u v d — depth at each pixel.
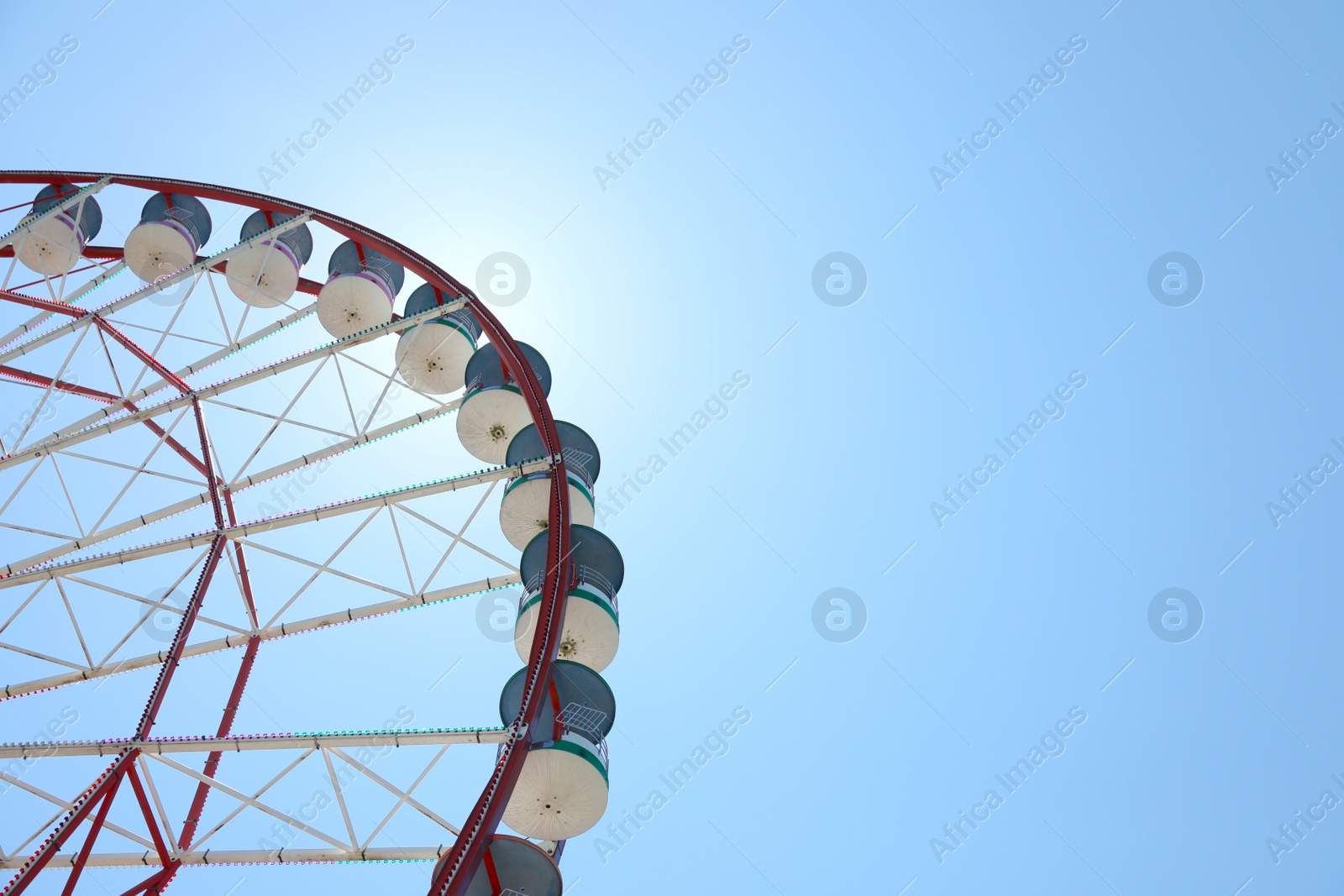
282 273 27.44
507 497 21.41
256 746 15.42
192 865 15.30
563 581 17.42
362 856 15.32
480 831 13.50
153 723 15.85
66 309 24.47
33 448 20.95
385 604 19.52
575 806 16.42
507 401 23.16
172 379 23.61
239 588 20.05
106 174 26.23
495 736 15.59
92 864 15.55
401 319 23.98
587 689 17.17
